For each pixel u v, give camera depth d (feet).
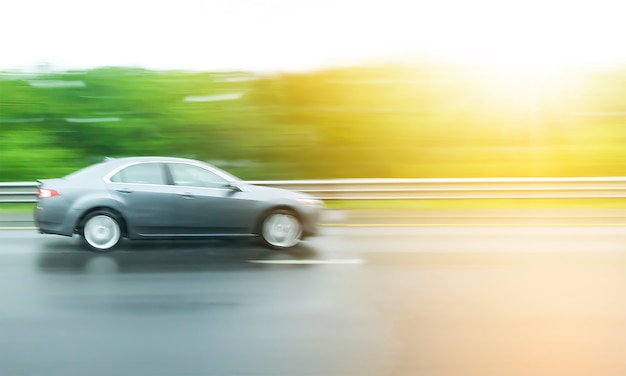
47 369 15.28
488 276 24.95
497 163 65.67
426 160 66.13
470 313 20.07
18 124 65.82
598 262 27.66
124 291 22.12
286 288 22.77
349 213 44.91
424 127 67.62
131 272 24.95
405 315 19.80
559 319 19.51
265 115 66.54
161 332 17.94
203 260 27.40
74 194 28.76
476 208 48.11
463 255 29.22
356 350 16.78
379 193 47.42
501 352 16.78
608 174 64.64
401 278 24.48
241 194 29.99
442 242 32.83
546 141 68.08
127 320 18.94
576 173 64.69
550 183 47.11
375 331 18.29
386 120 67.56
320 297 21.70
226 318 19.25
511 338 17.83
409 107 68.54
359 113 67.56
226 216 29.71
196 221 29.50
